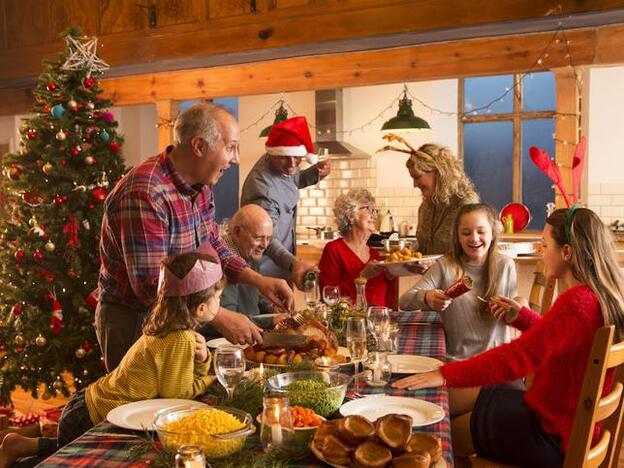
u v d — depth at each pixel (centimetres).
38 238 455
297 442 156
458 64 573
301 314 279
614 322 210
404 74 592
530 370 212
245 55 609
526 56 551
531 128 862
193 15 600
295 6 563
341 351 249
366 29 541
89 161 454
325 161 467
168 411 166
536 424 220
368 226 386
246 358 226
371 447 145
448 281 309
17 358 462
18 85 735
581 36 533
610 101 777
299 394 177
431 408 183
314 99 916
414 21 527
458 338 306
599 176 787
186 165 265
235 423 157
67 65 455
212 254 221
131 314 278
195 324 202
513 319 275
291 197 426
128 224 254
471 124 884
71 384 521
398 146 897
